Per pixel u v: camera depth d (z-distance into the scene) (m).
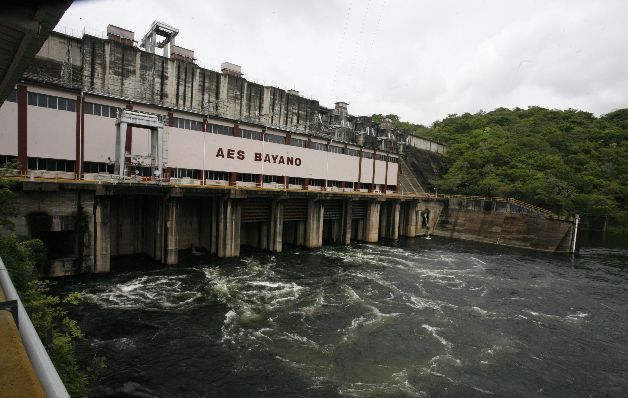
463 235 60.19
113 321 20.17
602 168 74.94
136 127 30.69
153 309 22.09
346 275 32.69
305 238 44.69
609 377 17.47
